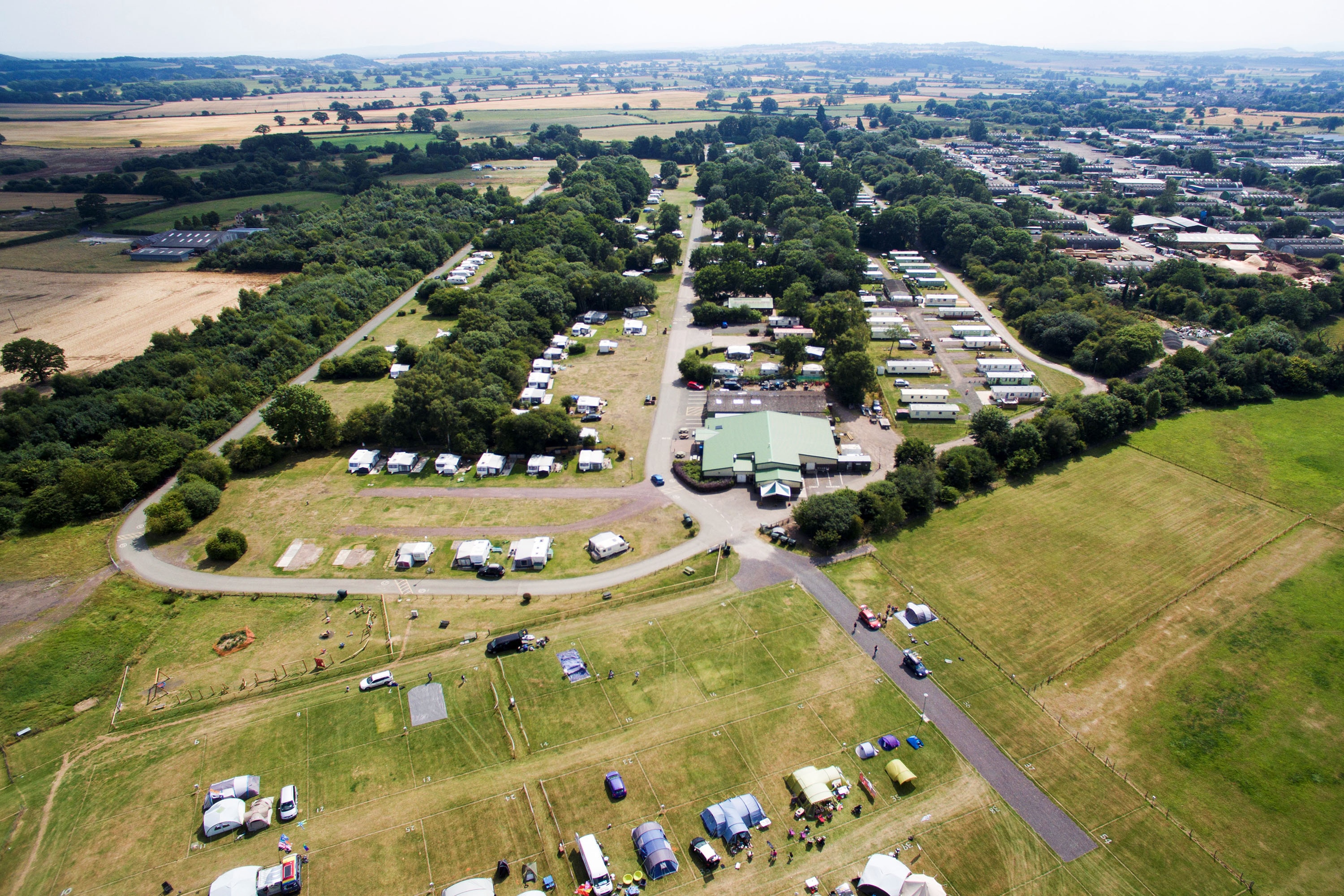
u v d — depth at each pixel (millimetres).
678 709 84125
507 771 77062
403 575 107438
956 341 188125
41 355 161375
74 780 76875
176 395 150625
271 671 90625
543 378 166750
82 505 118500
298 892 65625
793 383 164375
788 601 100875
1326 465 133375
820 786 73500
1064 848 69375
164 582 106062
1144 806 73562
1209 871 67688
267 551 112875
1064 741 80562
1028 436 132000
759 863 67812
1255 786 75688
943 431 146250
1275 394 160500
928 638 94500
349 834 70875
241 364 168250
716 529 116812
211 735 81688
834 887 65750
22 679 88375
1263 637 94750
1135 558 109750
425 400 139125
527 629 96625
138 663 92438
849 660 91000
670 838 70062
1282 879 67125
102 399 144250
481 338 167000
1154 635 95375
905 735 80812
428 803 73812
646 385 167875
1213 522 118188
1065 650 92938
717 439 137250
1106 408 140750
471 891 63844
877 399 159000
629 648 93062
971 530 116125
